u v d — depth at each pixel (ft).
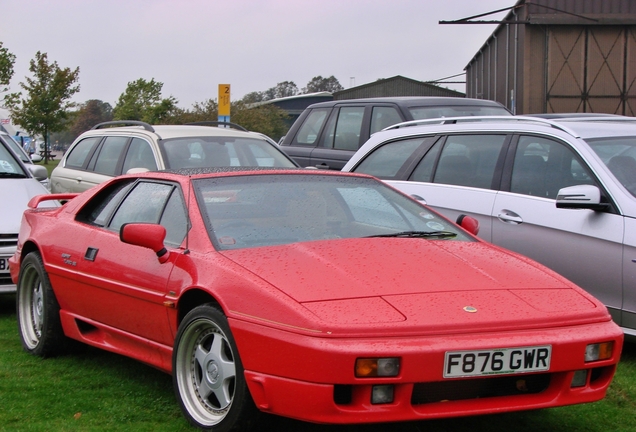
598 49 113.50
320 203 14.96
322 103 37.91
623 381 15.71
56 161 156.46
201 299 13.10
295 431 12.71
